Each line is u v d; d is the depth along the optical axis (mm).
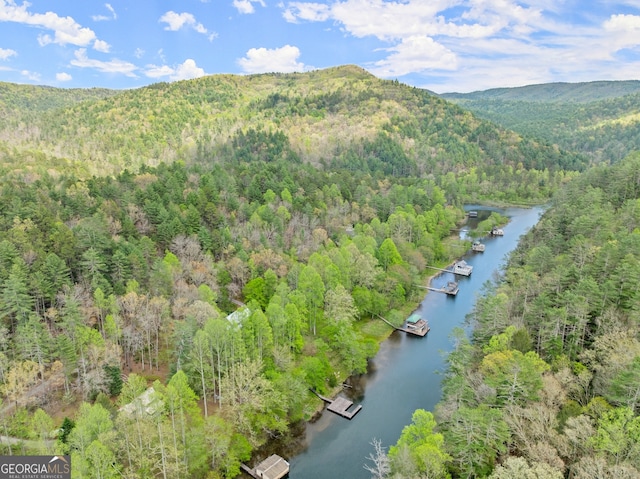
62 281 84500
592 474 43406
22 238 88938
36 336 70375
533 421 53469
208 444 63250
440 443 54375
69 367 70750
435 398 81875
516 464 46062
